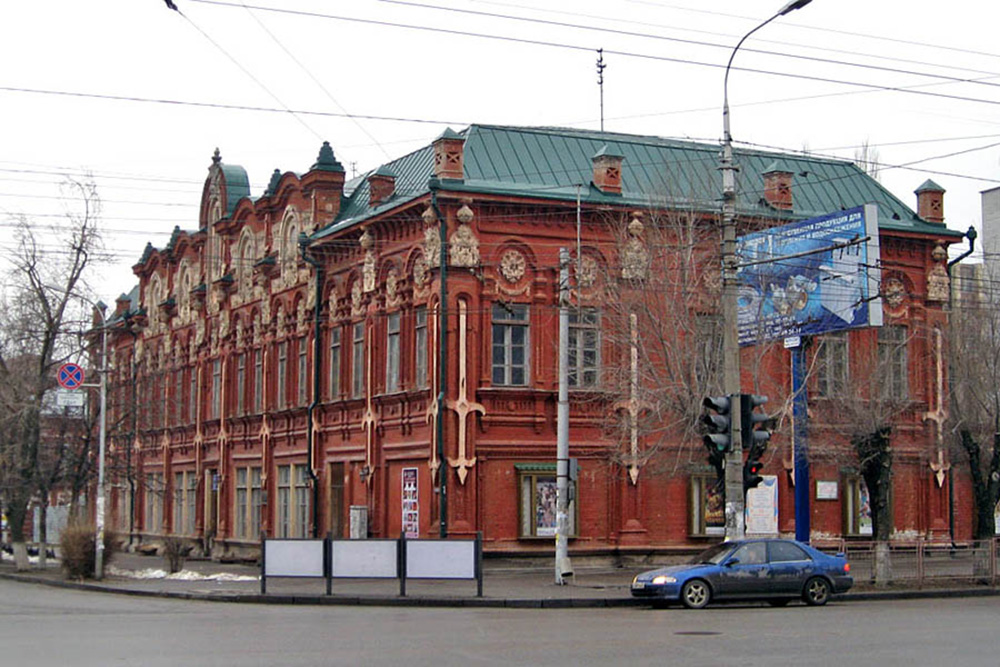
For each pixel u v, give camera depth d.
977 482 35.06
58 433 49.81
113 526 54.19
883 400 34.66
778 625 22.03
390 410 40.28
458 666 16.34
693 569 26.80
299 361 47.41
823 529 41.81
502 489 37.31
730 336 27.61
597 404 38.56
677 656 17.31
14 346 48.72
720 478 32.53
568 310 33.22
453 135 37.47
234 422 53.47
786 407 33.22
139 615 25.56
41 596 33.28
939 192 44.75
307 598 29.69
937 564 33.28
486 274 37.56
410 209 38.53
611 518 38.56
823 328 33.88
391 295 40.50
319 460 45.00
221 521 54.00
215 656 17.56
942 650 18.03
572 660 16.89
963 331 37.84
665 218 36.62
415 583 33.62
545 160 40.41
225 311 54.84
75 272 46.75
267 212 50.50
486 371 37.38
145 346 66.06
